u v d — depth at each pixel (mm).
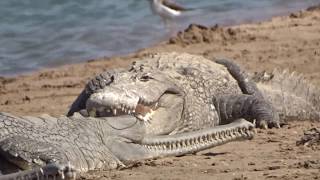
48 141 37656
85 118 40094
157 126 45750
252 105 50781
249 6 96562
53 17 96750
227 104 51250
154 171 38312
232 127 43750
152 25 89000
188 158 41094
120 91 44062
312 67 66875
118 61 73688
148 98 45125
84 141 38938
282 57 69938
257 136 46219
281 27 81188
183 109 48594
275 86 55344
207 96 50938
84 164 38281
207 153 42188
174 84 48656
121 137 40406
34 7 100562
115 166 39500
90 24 92500
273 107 52031
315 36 76688
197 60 52844
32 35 88312
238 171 37375
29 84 67625
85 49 81562
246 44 75000
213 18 91500
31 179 34344
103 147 39562
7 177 34406
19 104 60812
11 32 89875
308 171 36312
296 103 55406
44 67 76188
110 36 85750
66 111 57750
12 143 36344
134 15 94562
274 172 36531
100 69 71250
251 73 58562
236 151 42031
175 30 85750
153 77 47438
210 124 50594
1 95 64250
